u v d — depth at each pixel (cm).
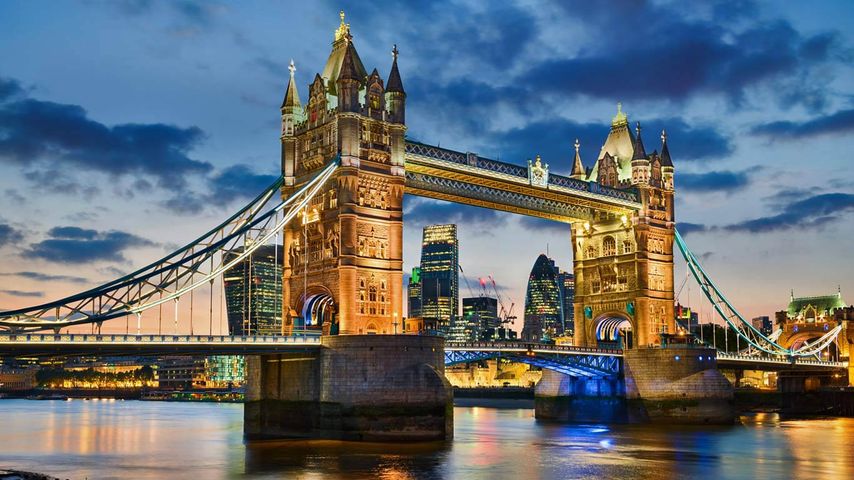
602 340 15850
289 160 11981
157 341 9288
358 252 11081
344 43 11912
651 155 15675
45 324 9394
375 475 8012
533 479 8075
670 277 15525
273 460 8900
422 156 11981
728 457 9844
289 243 11950
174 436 13338
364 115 11375
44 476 7356
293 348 10381
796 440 11794
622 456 9862
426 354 10488
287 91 12162
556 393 16025
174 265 10388
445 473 8169
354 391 10200
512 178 13062
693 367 14375
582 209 15462
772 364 18300
